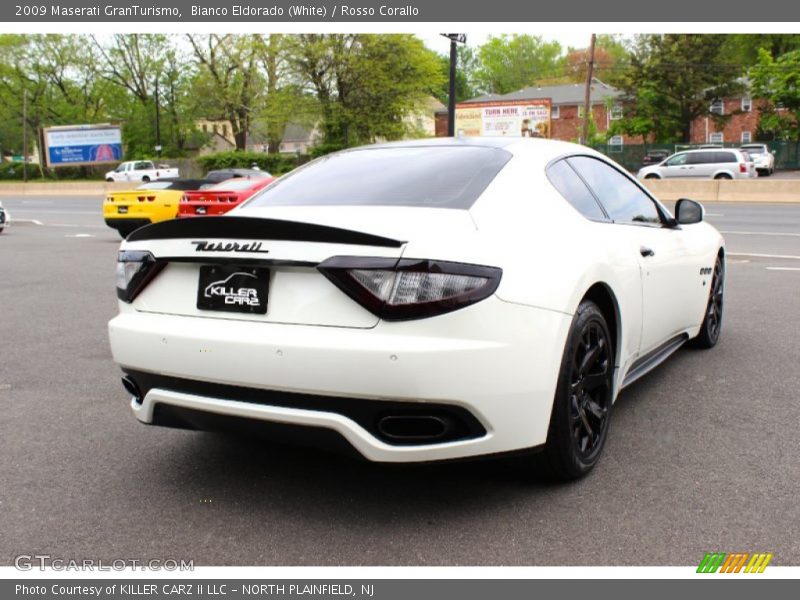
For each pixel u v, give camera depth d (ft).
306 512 9.87
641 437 12.39
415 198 10.22
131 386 10.49
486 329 8.73
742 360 17.24
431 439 8.87
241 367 9.04
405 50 160.56
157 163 179.73
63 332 21.61
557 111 258.57
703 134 223.51
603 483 10.57
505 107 163.84
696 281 16.03
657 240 13.82
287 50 161.68
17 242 49.24
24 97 216.54
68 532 9.44
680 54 198.08
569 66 304.71
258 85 181.06
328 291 8.92
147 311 10.27
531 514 9.68
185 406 9.63
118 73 219.61
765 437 12.30
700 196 88.53
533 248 9.71
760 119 197.57
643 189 14.57
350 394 8.60
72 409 14.43
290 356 8.76
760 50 176.24
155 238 10.12
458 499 10.16
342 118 162.71
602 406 11.14
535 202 10.59
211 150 256.93
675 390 15.03
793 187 83.61
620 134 212.43
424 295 8.54
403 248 8.64
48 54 222.89
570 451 10.09
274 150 182.50
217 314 9.60
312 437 9.00
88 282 31.32
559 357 9.58
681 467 11.10
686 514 9.61
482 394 8.74
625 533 9.16
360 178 11.28
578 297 10.01
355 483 10.77
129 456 11.96
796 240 43.65
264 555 8.83
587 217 11.64
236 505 10.12
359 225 9.18
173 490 10.62
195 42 185.57
